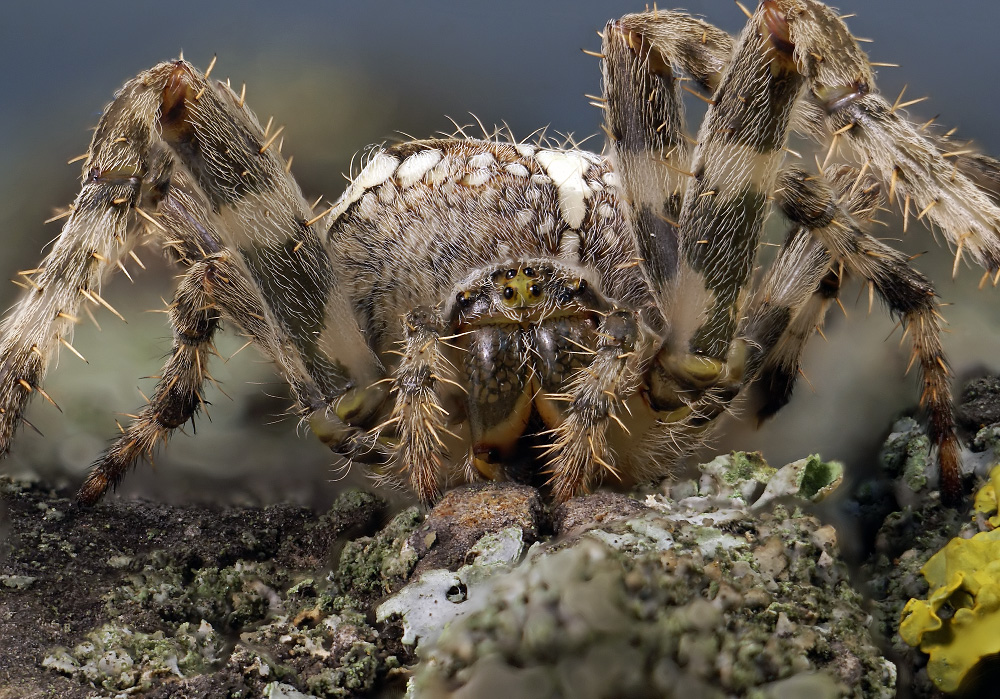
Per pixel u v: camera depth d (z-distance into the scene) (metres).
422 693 0.06
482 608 0.06
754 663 0.06
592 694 0.06
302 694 0.06
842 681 0.06
